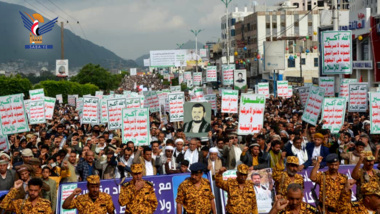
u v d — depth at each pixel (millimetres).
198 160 13469
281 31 94000
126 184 9461
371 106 16188
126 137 15562
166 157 13289
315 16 94500
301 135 15680
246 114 16016
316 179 9383
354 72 55750
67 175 12203
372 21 50562
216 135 18562
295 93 54125
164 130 21516
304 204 7387
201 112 16547
